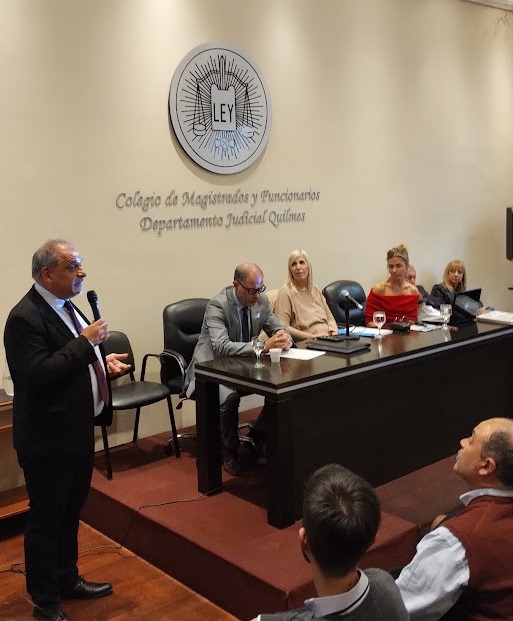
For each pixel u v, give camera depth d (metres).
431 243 6.49
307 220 5.40
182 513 3.21
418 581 1.70
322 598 1.27
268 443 3.03
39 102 3.90
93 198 4.16
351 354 3.52
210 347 3.81
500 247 7.25
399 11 5.97
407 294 4.48
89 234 4.16
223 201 4.82
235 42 4.79
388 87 5.93
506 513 1.72
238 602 2.74
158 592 2.95
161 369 4.20
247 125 4.89
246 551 2.82
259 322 3.97
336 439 3.32
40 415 2.54
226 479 3.64
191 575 2.96
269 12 5.00
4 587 3.01
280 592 2.53
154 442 4.38
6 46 3.76
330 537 1.27
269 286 5.18
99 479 3.70
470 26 6.66
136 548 3.29
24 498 3.69
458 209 6.73
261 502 3.33
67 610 2.81
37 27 3.86
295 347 3.75
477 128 6.83
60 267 2.54
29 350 2.49
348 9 5.56
